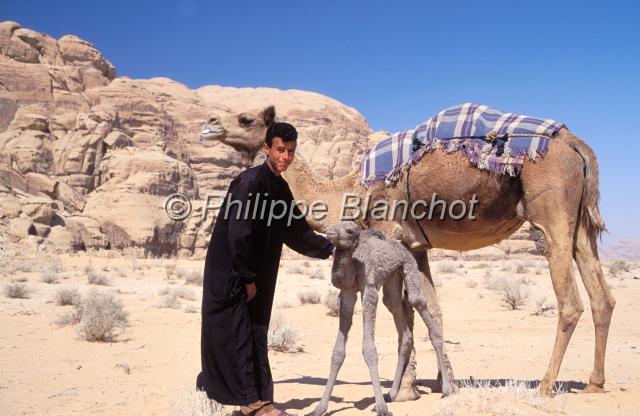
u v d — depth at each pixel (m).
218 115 8.83
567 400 6.92
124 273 45.47
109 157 103.94
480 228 7.53
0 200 79.19
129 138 112.31
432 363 10.77
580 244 7.21
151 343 13.38
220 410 6.31
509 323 17.70
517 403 6.20
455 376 9.20
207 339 5.61
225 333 5.54
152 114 127.62
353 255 5.98
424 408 6.40
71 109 111.75
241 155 8.90
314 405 7.04
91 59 134.75
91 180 100.12
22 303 21.36
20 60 116.06
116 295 26.84
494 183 7.19
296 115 178.12
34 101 109.25
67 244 79.38
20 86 109.12
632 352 11.84
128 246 92.12
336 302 19.27
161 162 103.38
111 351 12.20
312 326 17.05
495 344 13.45
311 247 6.20
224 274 5.59
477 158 7.17
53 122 103.38
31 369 10.12
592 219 7.07
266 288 5.81
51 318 17.48
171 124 132.50
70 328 15.35
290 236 6.19
